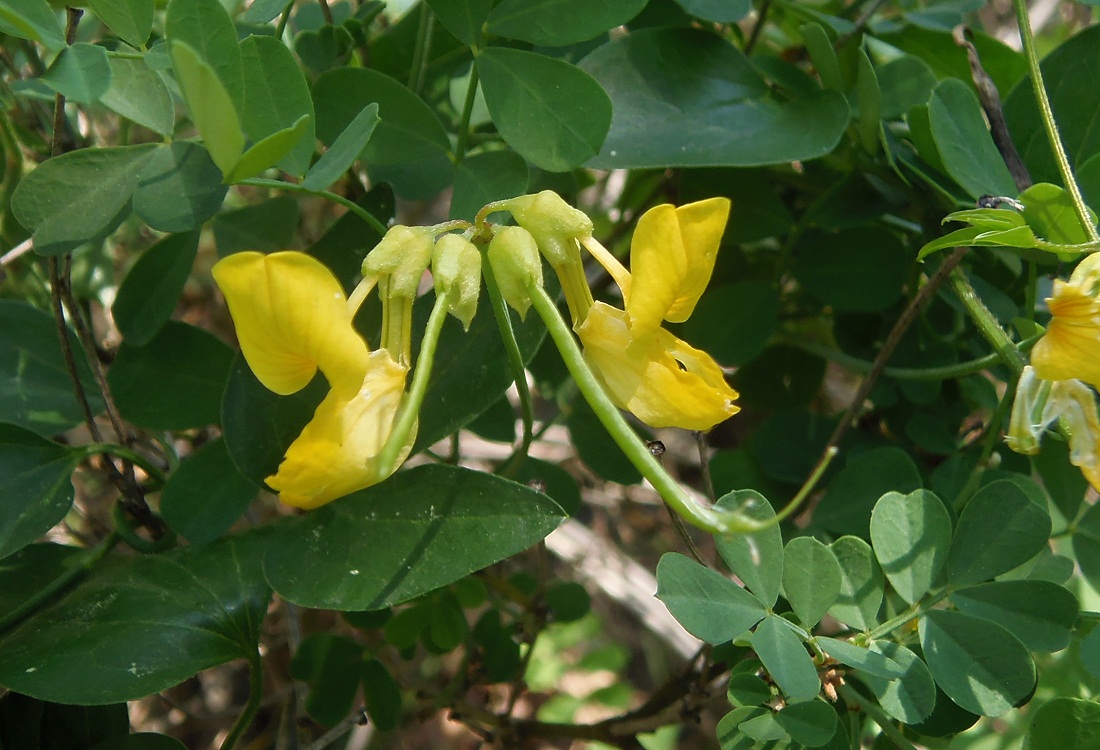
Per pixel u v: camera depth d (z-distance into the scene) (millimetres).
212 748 200
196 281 215
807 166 182
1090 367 124
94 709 142
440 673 210
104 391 151
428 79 171
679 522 144
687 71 153
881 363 156
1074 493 155
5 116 158
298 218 172
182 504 141
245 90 124
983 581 132
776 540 129
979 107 148
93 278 182
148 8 128
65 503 140
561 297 162
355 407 117
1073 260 141
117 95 134
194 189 135
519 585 177
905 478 151
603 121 133
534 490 128
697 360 123
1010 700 125
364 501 131
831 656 125
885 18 184
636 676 231
